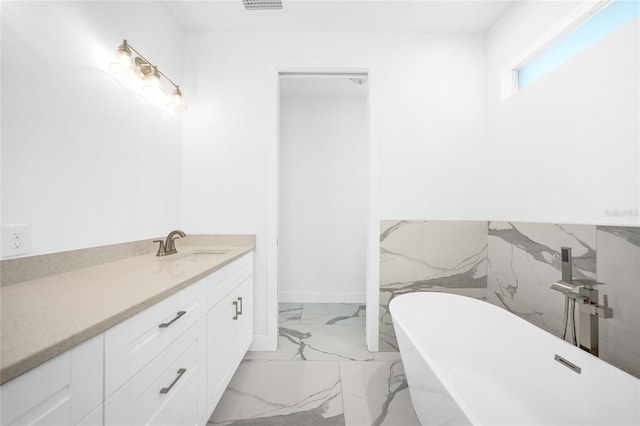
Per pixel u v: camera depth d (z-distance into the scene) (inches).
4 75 36.2
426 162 84.0
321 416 55.0
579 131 53.6
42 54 41.0
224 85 83.5
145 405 31.3
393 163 83.8
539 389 49.5
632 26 44.0
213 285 51.5
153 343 32.8
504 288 76.4
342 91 123.2
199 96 83.3
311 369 72.0
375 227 83.7
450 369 63.8
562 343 46.2
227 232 82.9
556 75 59.0
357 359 77.3
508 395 54.8
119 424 27.1
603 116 48.8
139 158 63.7
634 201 43.8
